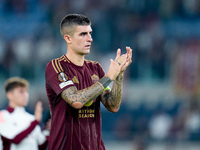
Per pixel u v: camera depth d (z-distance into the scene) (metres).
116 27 48.59
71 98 10.04
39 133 16.00
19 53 46.62
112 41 47.66
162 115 40.91
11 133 15.16
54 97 10.65
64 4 50.16
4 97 41.91
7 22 48.56
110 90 11.39
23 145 15.41
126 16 49.69
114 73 10.34
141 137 36.88
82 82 10.75
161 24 49.31
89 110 10.73
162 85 43.69
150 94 42.50
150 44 47.50
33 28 48.31
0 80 44.88
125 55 10.72
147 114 41.12
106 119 39.78
